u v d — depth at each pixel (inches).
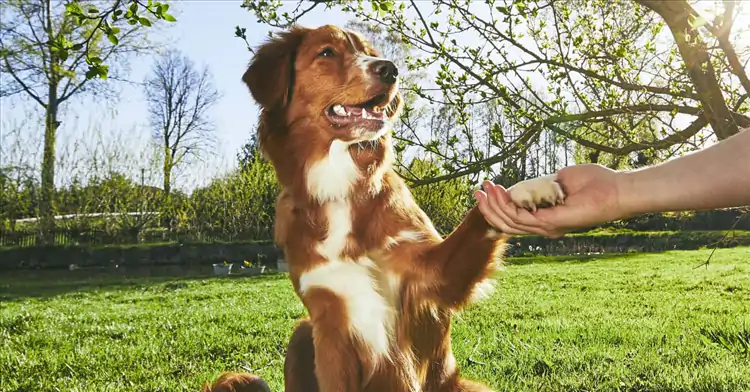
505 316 371.2
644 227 1317.7
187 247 1185.4
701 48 175.6
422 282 135.2
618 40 234.1
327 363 136.8
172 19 157.5
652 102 227.8
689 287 532.1
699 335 278.7
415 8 214.2
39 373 246.7
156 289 735.1
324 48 154.3
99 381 228.4
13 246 1149.7
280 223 149.6
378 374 137.5
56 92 1223.5
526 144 216.5
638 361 223.8
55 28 985.5
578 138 213.2
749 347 237.1
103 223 1253.1
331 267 138.9
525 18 213.6
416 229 140.5
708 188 53.3
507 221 65.1
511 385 195.9
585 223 60.2
